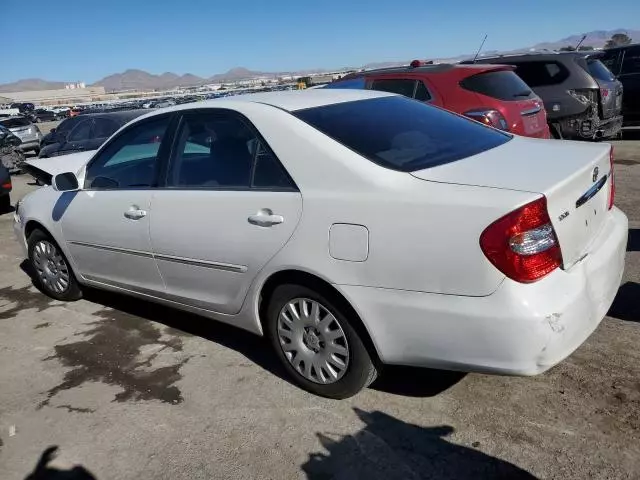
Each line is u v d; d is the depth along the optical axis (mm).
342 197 2771
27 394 3535
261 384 3396
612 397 2930
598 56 9820
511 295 2346
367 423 2930
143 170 3896
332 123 3100
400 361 2760
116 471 2771
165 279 3793
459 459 2613
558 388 3045
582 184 2641
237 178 3270
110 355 3955
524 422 2811
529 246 2338
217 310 3543
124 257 4039
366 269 2678
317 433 2895
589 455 2555
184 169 3617
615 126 9703
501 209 2357
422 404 3039
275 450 2803
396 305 2621
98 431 3090
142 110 9836
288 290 3082
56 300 5121
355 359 2924
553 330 2348
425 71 7180
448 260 2455
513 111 6723
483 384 3154
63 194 4594
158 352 3938
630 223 5707
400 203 2594
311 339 3100
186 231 3473
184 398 3328
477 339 2443
